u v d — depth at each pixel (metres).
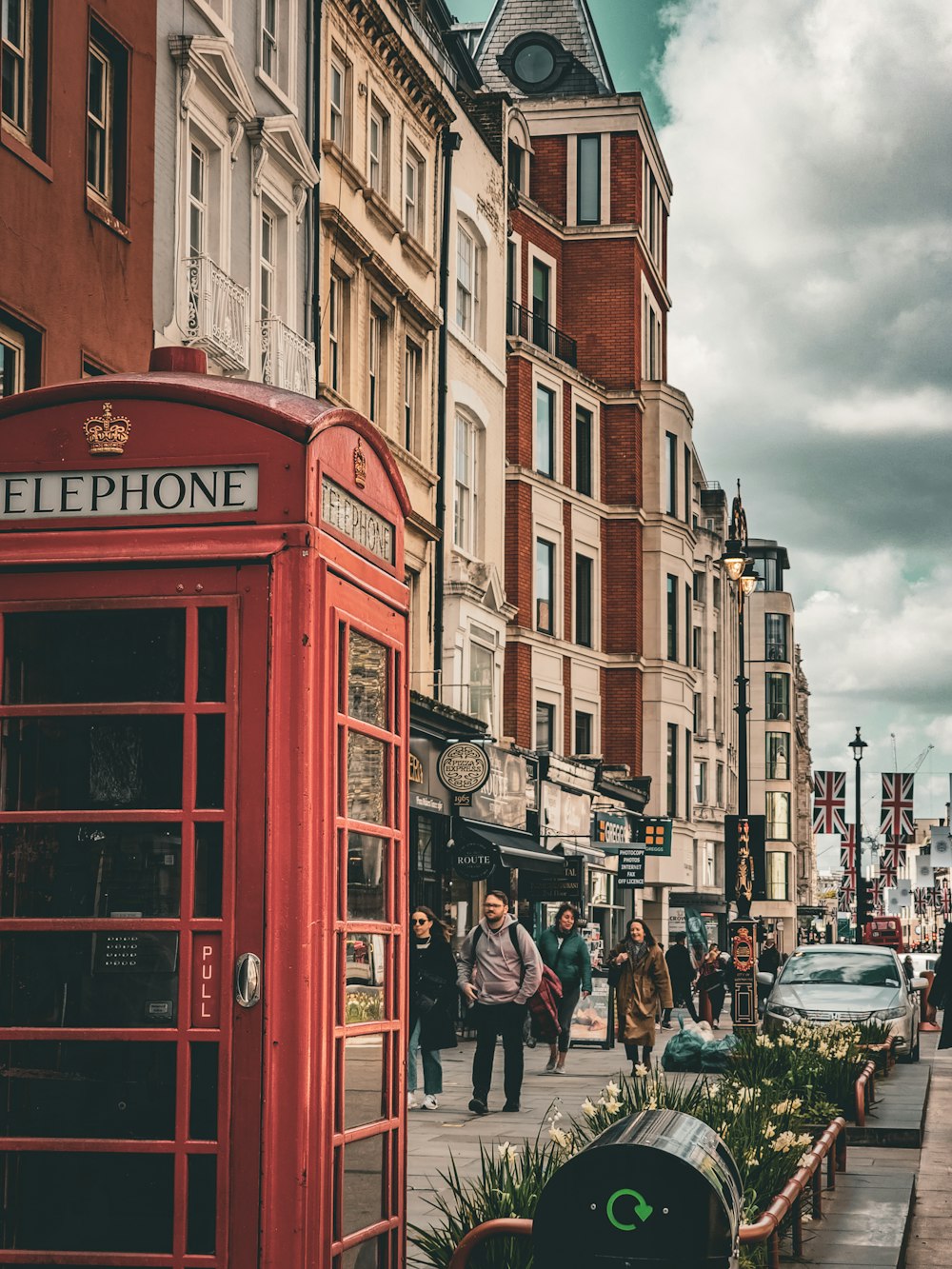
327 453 5.46
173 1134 5.04
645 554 45.56
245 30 21.22
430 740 26.09
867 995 22.86
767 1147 8.86
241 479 5.28
